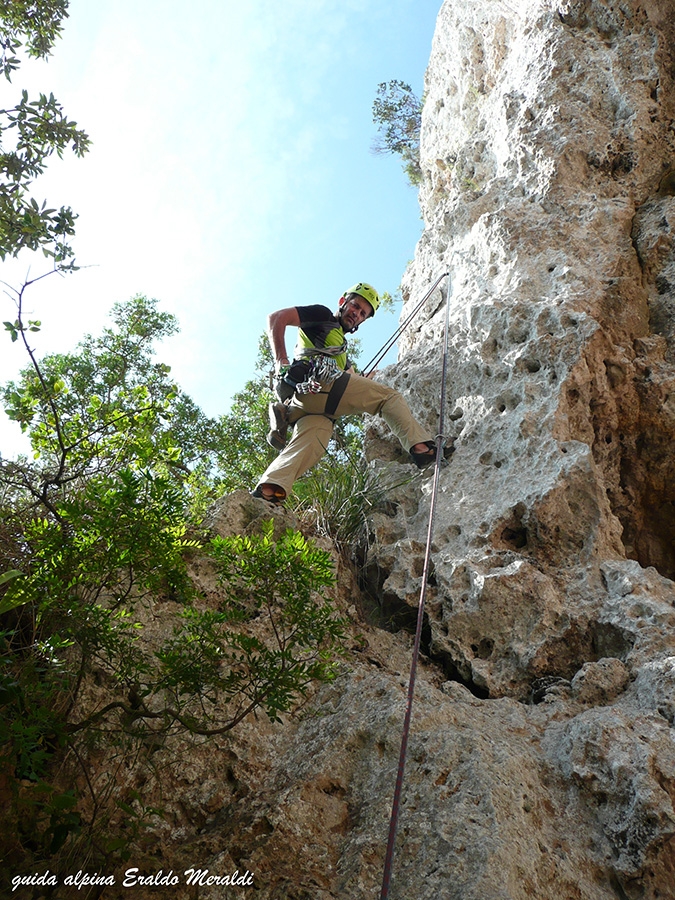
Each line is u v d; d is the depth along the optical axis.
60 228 4.14
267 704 2.71
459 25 8.49
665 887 2.65
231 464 8.44
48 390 3.30
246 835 2.79
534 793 2.92
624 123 6.02
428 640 4.21
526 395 4.84
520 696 3.79
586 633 3.90
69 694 2.91
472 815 2.71
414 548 4.62
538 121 6.24
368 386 5.07
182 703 2.86
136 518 2.71
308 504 5.17
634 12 6.34
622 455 4.90
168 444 3.44
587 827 2.90
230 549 3.05
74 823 2.43
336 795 3.00
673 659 3.45
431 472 5.05
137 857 2.68
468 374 5.38
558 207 5.75
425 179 9.03
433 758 2.98
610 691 3.54
